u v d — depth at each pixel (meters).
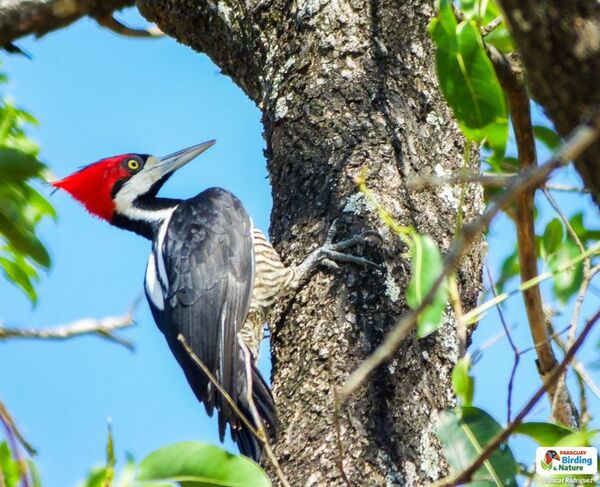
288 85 10.34
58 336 6.27
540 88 5.04
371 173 9.63
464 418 7.14
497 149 7.32
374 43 10.16
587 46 4.78
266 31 10.78
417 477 8.24
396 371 8.66
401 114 9.87
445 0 7.04
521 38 4.99
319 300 9.34
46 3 6.20
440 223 9.47
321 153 9.92
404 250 9.27
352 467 8.27
